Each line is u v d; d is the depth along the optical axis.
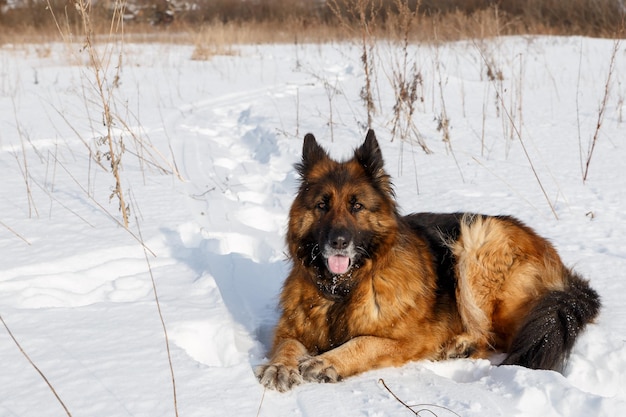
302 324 4.62
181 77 19.48
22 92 16.11
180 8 34.81
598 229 6.91
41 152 10.50
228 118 14.08
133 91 16.75
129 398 3.39
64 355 3.92
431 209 7.64
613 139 10.76
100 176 9.15
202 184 9.00
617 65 18.02
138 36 29.31
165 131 12.16
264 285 5.89
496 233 4.92
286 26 30.48
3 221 6.98
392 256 4.57
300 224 4.67
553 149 10.29
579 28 24.70
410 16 11.94
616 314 4.86
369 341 4.34
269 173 9.68
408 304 4.50
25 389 3.47
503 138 11.11
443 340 4.74
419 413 3.36
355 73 19.25
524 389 3.58
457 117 12.86
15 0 30.89
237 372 3.77
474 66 18.70
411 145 10.80
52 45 25.06
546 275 4.85
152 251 6.20
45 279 5.36
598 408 3.37
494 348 4.91
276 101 15.31
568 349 4.23
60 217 7.16
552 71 17.84
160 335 4.27
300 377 3.87
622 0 24.11
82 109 14.20
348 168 4.71
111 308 4.77
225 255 6.38
